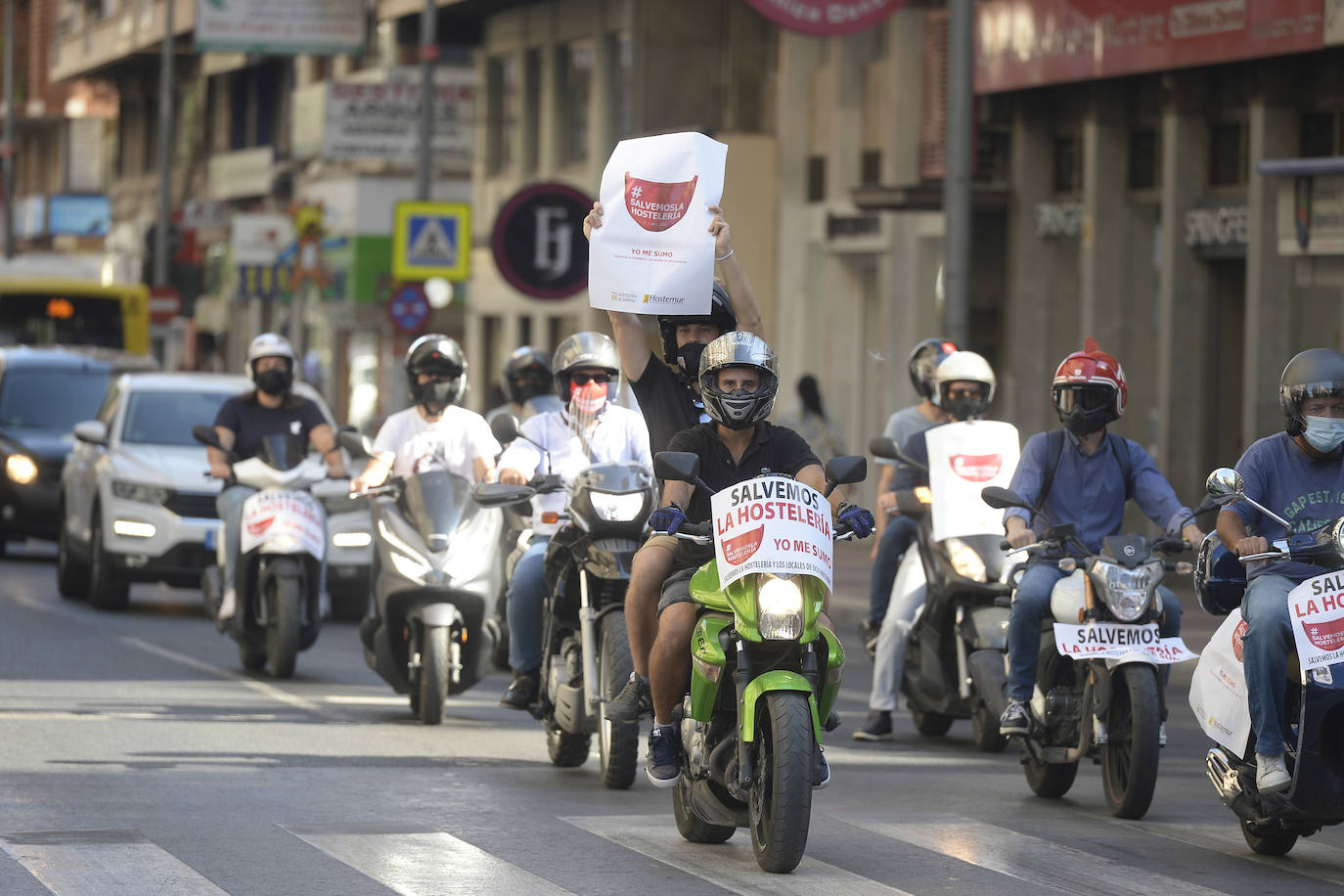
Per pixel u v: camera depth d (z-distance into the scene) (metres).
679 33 99.06
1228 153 63.22
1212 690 25.77
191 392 57.41
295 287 92.19
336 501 54.03
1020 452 34.56
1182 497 64.06
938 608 34.34
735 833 26.00
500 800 28.22
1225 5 59.38
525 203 62.91
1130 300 68.19
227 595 41.28
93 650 45.19
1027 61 68.75
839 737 36.25
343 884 22.61
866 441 87.06
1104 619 28.16
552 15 109.62
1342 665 23.73
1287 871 24.70
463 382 37.03
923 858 24.77
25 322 107.44
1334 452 25.30
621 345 27.48
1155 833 26.91
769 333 93.50
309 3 114.69
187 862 23.56
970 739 36.44
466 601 35.44
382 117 104.19
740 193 93.12
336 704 37.88
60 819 25.94
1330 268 55.31
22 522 69.06
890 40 83.25
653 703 24.86
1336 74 58.16
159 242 147.75
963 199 57.66
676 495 24.75
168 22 150.00
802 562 23.39
